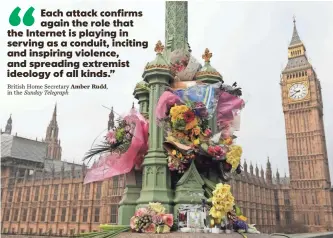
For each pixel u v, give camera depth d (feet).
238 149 25.12
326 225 326.65
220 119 26.58
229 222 21.45
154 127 24.47
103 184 240.12
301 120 368.48
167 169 23.39
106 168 24.94
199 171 24.77
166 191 22.56
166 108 23.91
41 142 407.23
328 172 365.81
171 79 26.22
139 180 25.62
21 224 311.27
